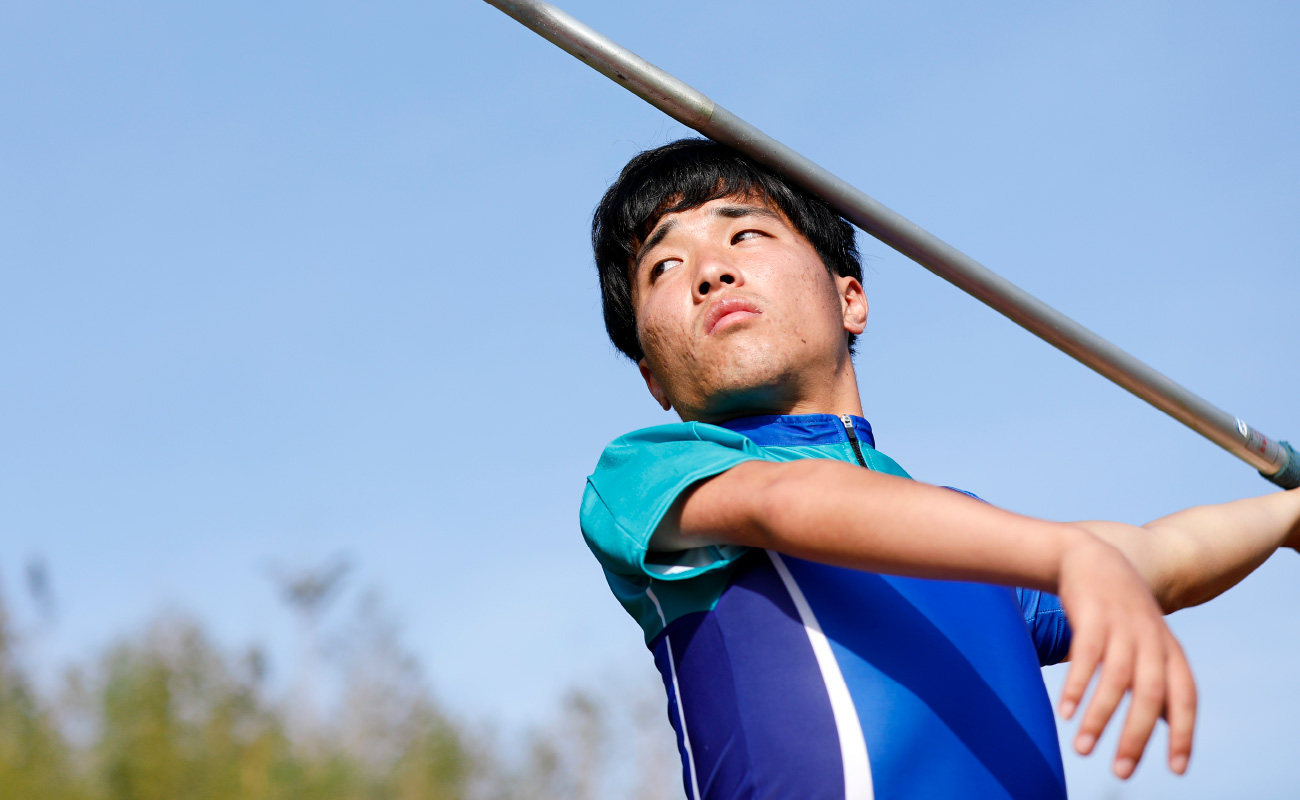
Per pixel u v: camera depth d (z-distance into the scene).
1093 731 1.01
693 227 1.90
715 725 1.46
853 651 1.44
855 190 1.96
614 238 2.20
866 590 1.50
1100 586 1.07
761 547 1.41
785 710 1.41
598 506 1.59
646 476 1.52
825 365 1.82
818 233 2.08
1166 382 2.17
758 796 1.39
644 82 1.82
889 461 1.81
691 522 1.45
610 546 1.50
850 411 1.86
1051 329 2.07
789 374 1.78
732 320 1.76
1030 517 1.18
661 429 1.62
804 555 1.31
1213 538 1.71
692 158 2.09
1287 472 2.34
